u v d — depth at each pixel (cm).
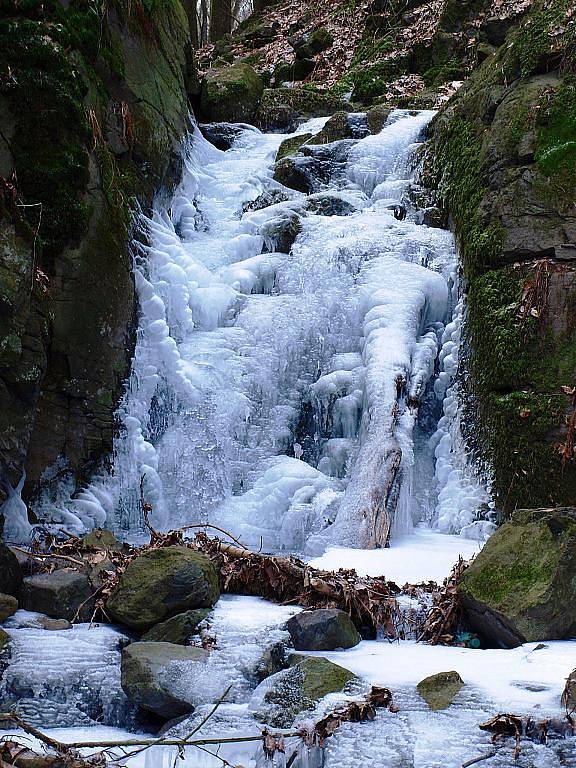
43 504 688
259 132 1293
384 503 686
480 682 384
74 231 707
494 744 337
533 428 716
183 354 823
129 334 780
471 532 724
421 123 1123
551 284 743
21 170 683
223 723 383
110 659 458
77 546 586
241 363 839
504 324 757
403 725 354
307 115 1388
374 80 1443
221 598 528
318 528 712
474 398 785
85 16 789
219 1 2294
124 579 500
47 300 680
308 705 381
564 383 719
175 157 994
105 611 504
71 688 443
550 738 336
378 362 794
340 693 386
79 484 716
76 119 716
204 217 1040
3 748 352
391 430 741
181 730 382
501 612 457
